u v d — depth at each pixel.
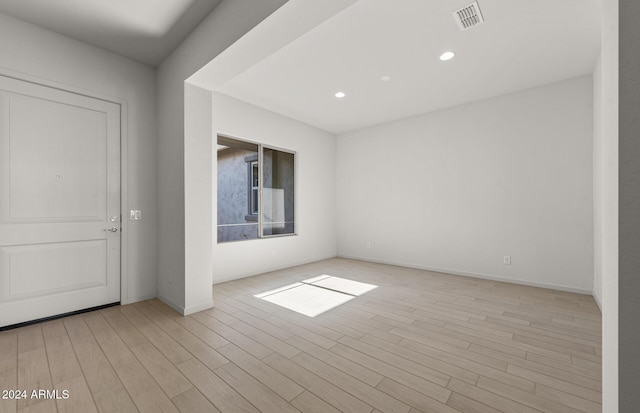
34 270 2.69
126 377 1.87
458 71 3.54
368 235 5.93
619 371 0.88
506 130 4.25
